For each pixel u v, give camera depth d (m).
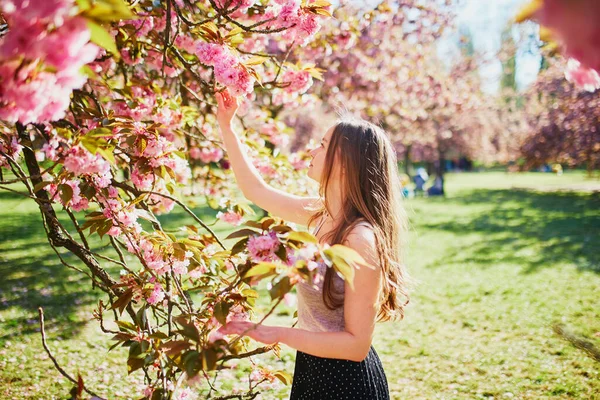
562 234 11.95
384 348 5.30
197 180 4.75
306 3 2.36
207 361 1.51
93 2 1.12
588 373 4.50
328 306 1.69
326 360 1.79
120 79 4.03
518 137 25.92
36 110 1.21
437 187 23.44
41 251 8.91
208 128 4.38
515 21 1.04
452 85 16.53
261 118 4.41
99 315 2.17
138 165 2.22
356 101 11.30
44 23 1.12
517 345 5.25
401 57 11.25
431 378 4.56
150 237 2.20
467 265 9.04
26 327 5.38
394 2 10.39
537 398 4.11
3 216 12.49
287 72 3.02
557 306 6.48
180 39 3.28
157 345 1.84
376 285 1.63
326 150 1.94
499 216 15.66
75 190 2.11
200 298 6.05
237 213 2.72
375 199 1.83
